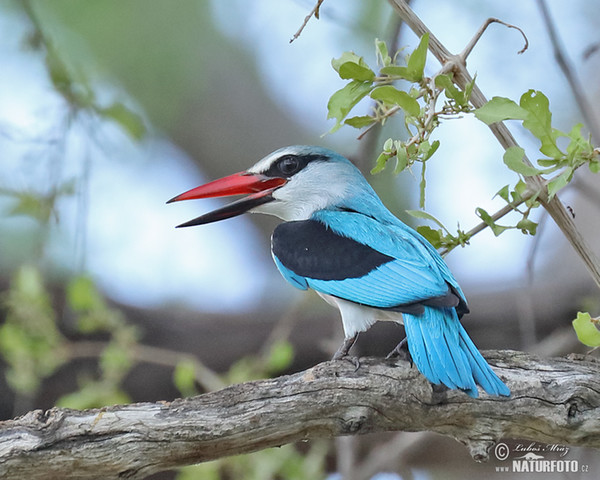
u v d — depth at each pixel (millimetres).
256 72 14695
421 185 6715
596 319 6996
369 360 7195
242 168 14648
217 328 12633
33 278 10797
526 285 9742
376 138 10156
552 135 6691
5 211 11258
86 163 10727
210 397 6855
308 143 14680
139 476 6723
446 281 7734
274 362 10555
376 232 8289
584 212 12961
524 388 7047
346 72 6797
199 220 9219
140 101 14227
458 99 6664
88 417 6629
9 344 10578
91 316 10625
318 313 12523
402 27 9773
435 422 7090
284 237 8609
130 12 13867
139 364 12297
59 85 10773
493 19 7113
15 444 6484
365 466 10719
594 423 7027
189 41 14305
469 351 7090
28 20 11953
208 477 10219
